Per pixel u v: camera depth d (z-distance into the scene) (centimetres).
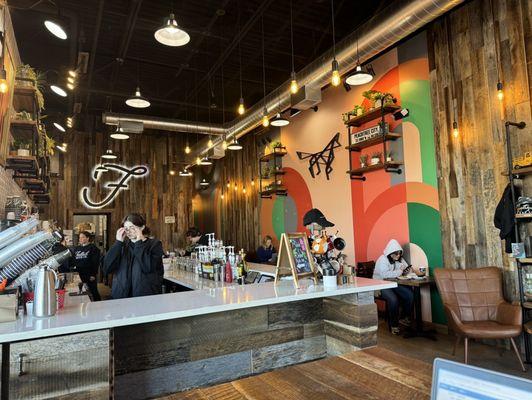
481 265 444
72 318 186
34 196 746
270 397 123
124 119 791
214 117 1048
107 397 176
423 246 519
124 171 1092
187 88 850
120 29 610
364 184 620
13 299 181
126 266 302
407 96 545
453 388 86
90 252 590
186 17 574
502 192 424
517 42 413
